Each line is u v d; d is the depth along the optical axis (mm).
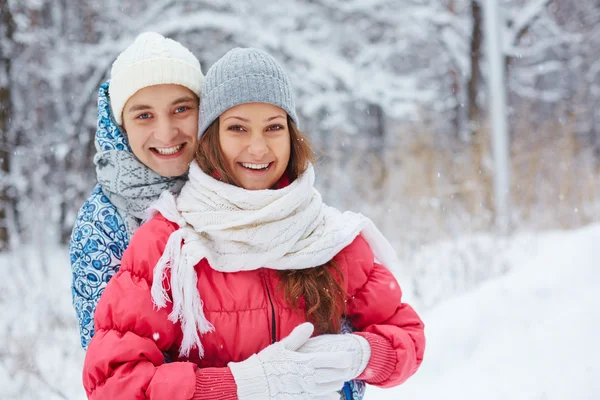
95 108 9672
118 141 1834
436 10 12156
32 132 10102
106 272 1712
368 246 1771
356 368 1523
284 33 10281
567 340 3580
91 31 10852
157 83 1764
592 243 4609
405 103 10680
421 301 5102
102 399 1381
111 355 1393
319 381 1433
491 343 3807
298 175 1667
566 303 4000
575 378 3260
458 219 7340
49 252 8484
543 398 3166
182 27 9461
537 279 4355
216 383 1392
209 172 1645
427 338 4004
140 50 1797
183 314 1469
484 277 5473
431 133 9719
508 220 7172
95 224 1742
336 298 1599
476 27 11758
